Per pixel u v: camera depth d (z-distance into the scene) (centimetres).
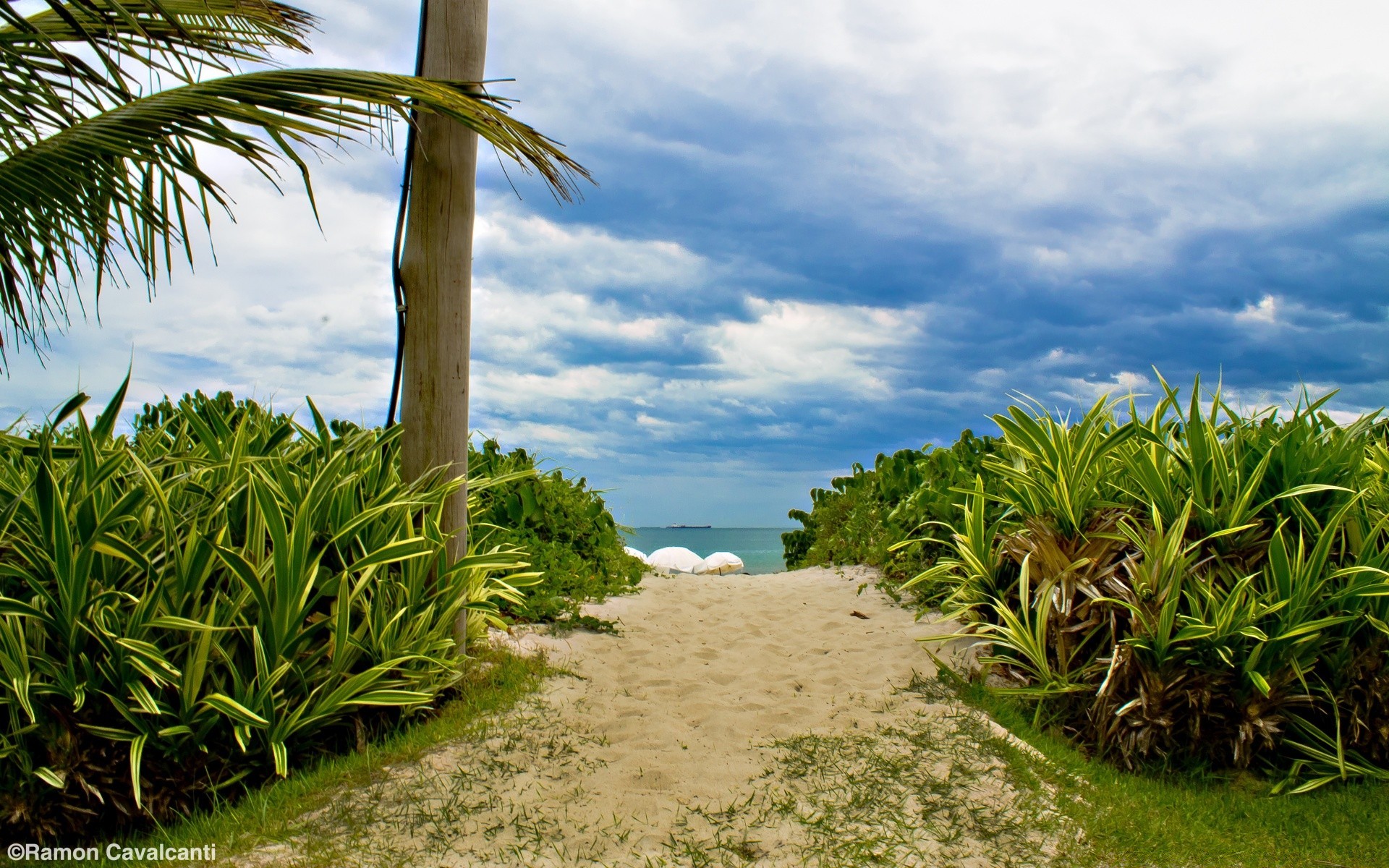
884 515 789
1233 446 448
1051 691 417
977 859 279
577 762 351
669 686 461
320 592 366
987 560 507
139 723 318
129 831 318
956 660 485
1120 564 432
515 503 683
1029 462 512
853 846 283
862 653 514
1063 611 427
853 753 357
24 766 300
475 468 726
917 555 658
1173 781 378
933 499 655
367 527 407
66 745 307
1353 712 389
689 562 1100
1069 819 309
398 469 458
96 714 321
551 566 643
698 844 286
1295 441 439
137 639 321
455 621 446
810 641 551
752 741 378
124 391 373
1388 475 464
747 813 307
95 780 312
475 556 433
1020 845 288
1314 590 389
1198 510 432
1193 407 434
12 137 354
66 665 315
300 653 371
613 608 639
